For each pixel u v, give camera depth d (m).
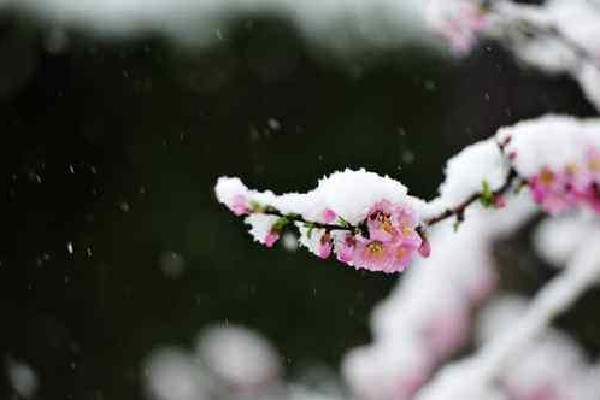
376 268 1.85
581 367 5.73
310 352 10.31
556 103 6.16
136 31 10.55
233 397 9.38
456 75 8.84
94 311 10.70
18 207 10.91
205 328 10.48
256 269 10.48
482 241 5.81
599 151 2.23
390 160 10.09
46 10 10.50
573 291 3.50
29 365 10.62
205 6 10.47
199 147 10.61
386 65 10.08
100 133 10.79
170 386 9.80
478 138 7.68
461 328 5.79
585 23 3.04
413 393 5.62
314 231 1.85
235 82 10.48
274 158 10.44
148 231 10.70
